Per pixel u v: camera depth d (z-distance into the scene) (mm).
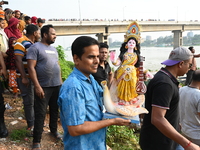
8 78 4797
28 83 3447
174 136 1994
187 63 2309
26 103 3678
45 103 3234
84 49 1649
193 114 3072
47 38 3238
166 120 2049
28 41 3574
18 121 4102
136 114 1930
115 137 4211
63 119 1719
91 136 1730
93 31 26391
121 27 29594
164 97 2062
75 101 1577
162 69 2312
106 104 1873
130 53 2744
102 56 3750
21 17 7508
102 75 3805
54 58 3346
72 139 1699
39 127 3180
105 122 1669
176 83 2248
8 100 5129
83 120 1590
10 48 4410
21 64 3373
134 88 2523
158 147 2322
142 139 2484
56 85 3389
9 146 3174
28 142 3422
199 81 3119
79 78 1697
